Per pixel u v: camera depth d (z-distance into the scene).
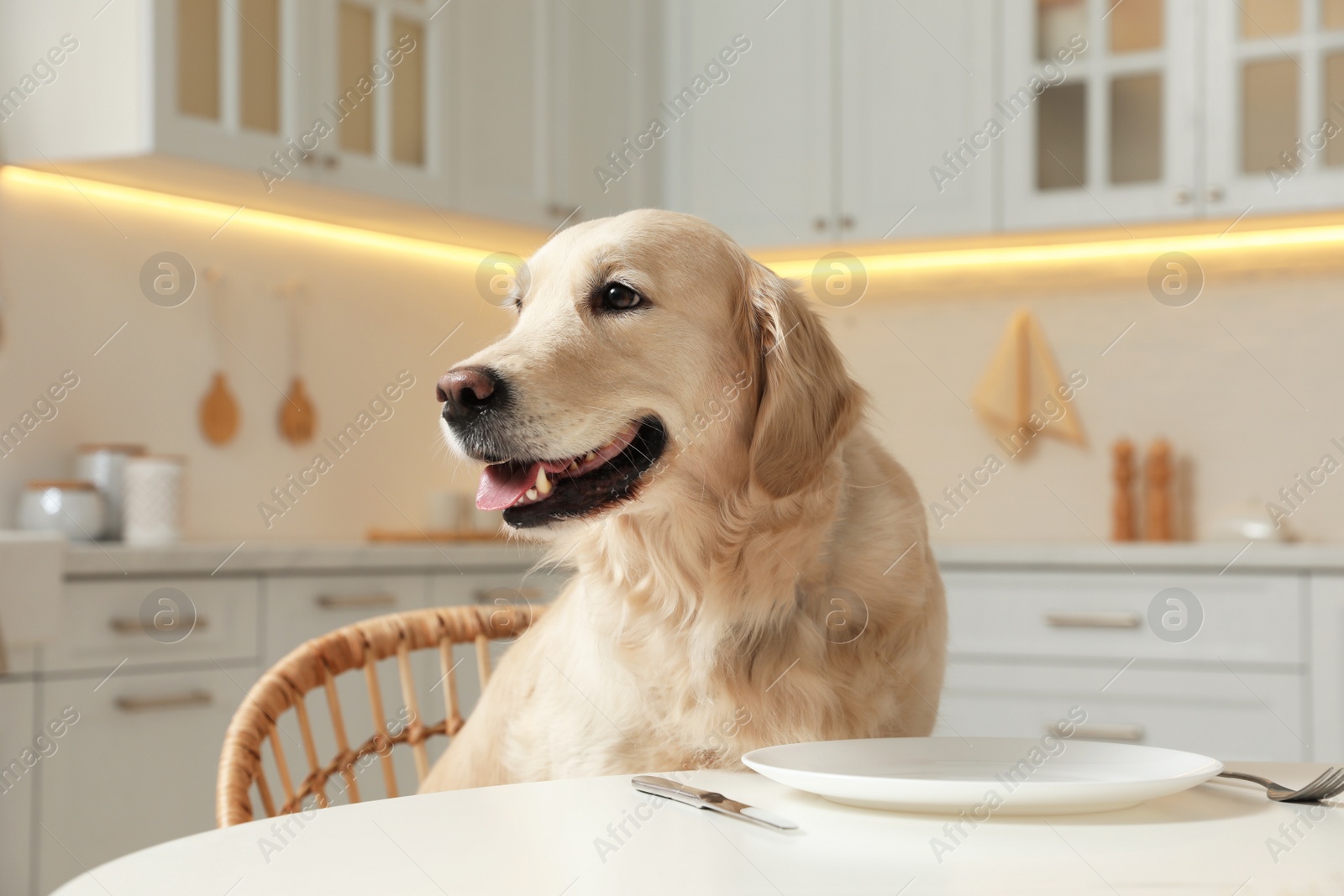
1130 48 3.47
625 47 3.97
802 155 3.84
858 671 1.31
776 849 0.70
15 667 2.34
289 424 3.58
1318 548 2.83
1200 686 2.88
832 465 1.39
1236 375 3.65
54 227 3.09
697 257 1.50
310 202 3.37
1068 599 3.01
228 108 2.94
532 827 0.76
